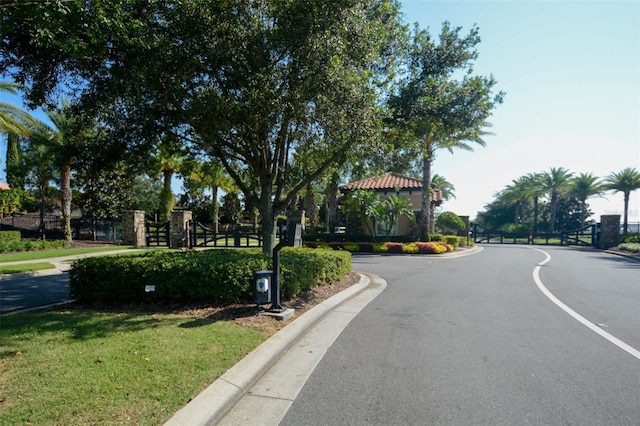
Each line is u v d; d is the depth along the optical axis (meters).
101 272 7.29
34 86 7.08
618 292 9.85
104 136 9.52
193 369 4.15
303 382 4.32
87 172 10.06
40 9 4.88
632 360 4.99
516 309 7.88
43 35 5.16
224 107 7.71
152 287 7.07
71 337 5.08
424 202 25.09
